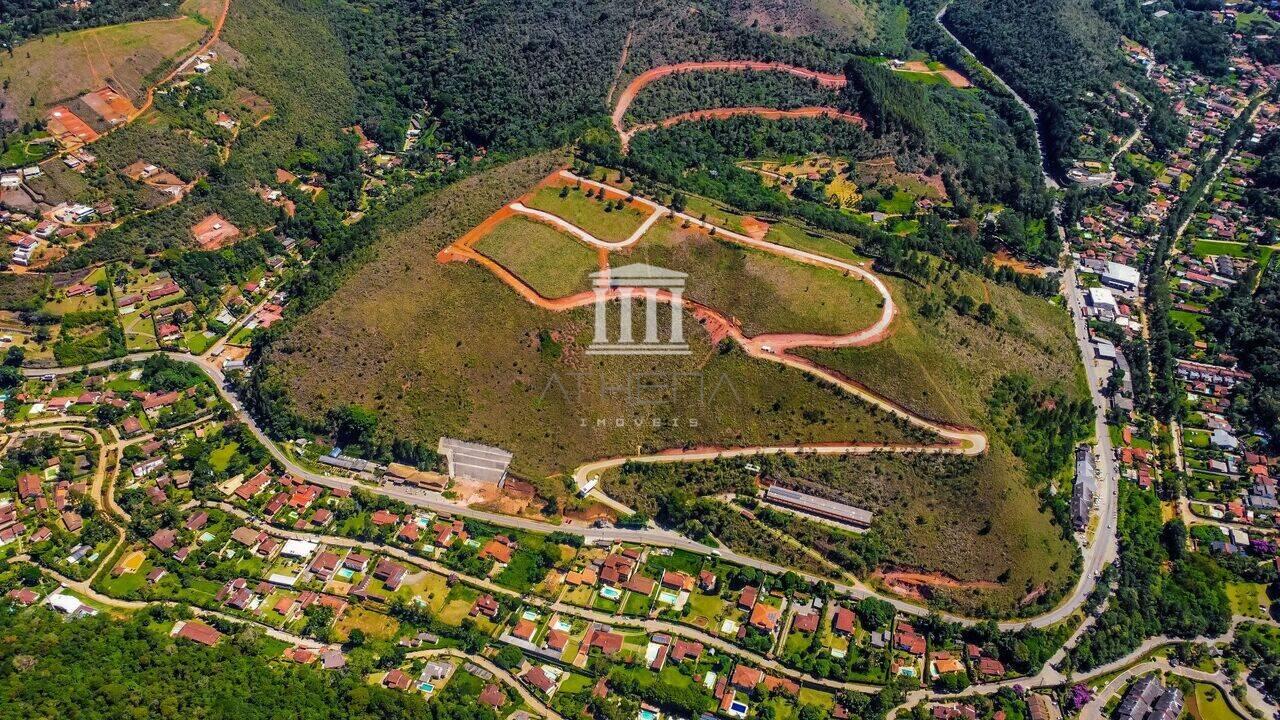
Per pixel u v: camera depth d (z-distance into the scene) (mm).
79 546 167500
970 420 179625
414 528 171625
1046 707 148625
